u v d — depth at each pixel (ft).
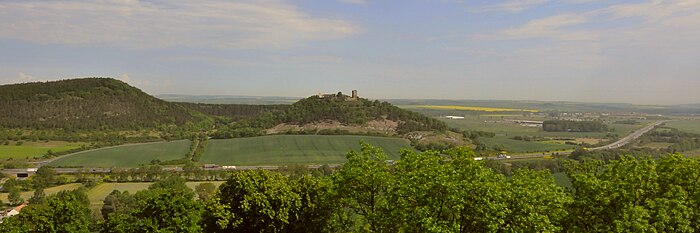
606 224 96.53
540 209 92.99
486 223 90.27
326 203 118.62
